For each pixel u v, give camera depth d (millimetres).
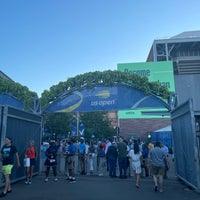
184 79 32656
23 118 11883
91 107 14000
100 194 8766
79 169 14953
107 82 13836
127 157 12945
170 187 10234
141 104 13625
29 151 11148
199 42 44438
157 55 44531
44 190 9438
